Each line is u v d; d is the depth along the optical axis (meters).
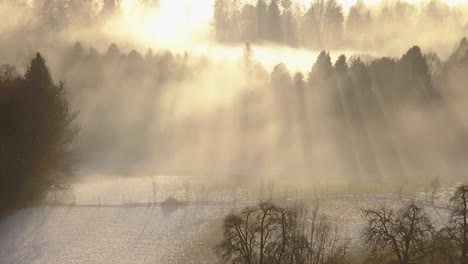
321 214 55.22
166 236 50.12
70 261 45.03
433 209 57.19
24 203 58.03
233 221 38.34
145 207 58.38
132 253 46.47
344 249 42.97
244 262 37.50
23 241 48.91
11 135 57.81
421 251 38.38
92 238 49.56
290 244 38.72
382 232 40.47
